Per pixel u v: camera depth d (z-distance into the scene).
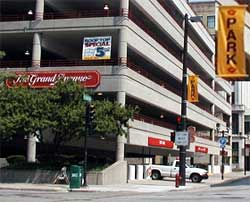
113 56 46.16
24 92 33.81
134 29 42.66
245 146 91.25
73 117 31.98
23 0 44.66
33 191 27.95
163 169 44.47
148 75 50.62
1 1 45.06
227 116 91.88
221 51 22.98
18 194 24.72
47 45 43.78
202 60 69.00
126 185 34.56
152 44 47.41
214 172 78.88
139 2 44.06
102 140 42.53
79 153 46.62
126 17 41.00
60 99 33.38
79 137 34.41
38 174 34.69
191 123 66.25
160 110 51.94
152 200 21.34
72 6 45.81
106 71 40.12
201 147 66.81
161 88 49.53
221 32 23.06
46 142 39.69
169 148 53.03
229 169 89.19
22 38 44.44
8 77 35.47
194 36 68.69
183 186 34.22
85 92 34.00
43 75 40.94
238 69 22.75
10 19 46.22
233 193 27.05
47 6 45.38
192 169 43.50
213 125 75.44
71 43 45.88
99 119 32.88
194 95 50.59
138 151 51.44
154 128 47.81
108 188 30.89
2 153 47.97
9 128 32.38
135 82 42.28
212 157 76.69
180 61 57.56
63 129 32.88
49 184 33.41
